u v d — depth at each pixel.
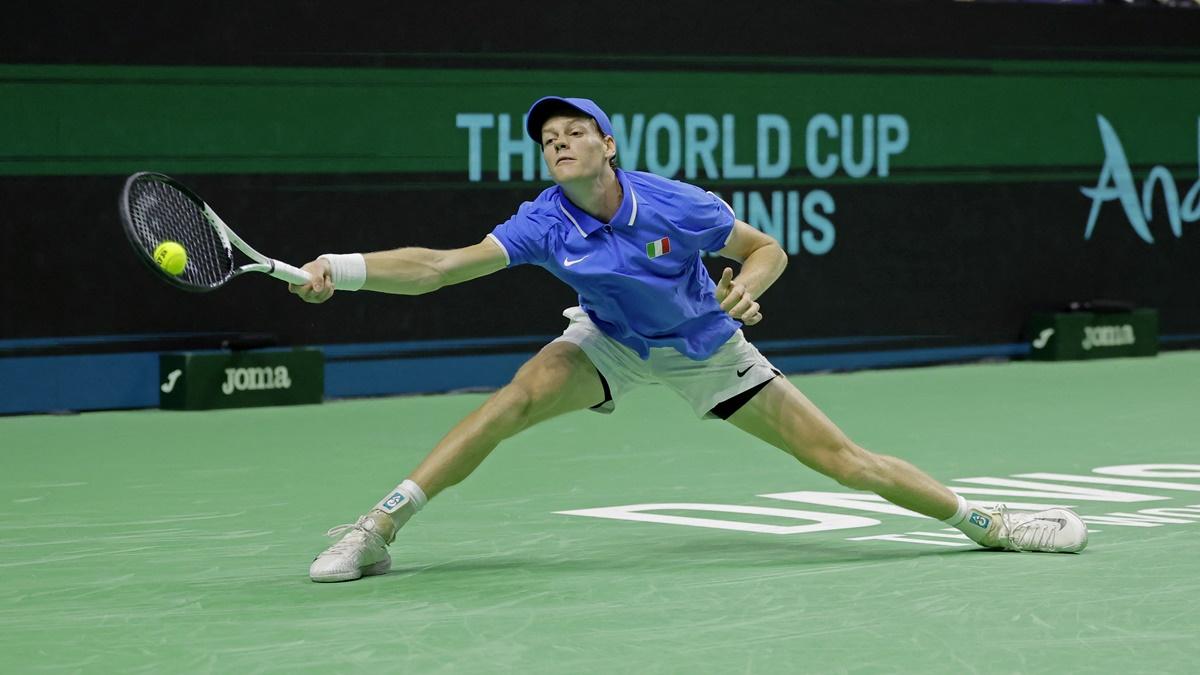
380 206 37.62
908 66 43.81
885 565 18.28
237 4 35.78
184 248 15.70
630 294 17.53
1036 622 15.39
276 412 35.12
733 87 41.56
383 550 17.94
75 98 34.38
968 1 44.56
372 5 37.19
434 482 17.80
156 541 20.52
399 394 38.28
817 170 42.78
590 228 17.31
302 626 15.39
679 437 30.72
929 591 16.81
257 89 36.12
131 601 16.64
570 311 18.44
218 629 15.30
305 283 16.05
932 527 21.06
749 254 18.58
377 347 37.97
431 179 38.16
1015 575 17.62
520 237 17.27
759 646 14.51
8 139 33.84
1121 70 46.97
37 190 34.19
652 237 17.34
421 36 37.81
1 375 34.12
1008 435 31.30
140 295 35.28
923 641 14.67
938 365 44.72
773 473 26.28
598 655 14.20
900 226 44.00
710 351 18.00
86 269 34.75
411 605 16.30
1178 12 47.72
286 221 36.59
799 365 42.81
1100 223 46.94
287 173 36.56
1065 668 13.74
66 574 18.22
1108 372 42.94
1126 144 47.22
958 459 28.14
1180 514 22.00
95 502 23.70
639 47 40.34
